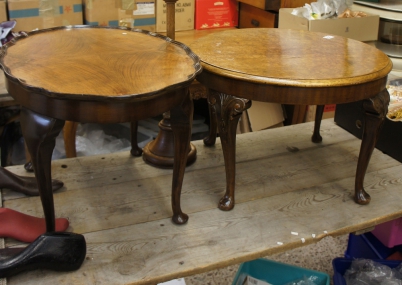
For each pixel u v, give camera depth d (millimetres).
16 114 2053
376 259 1713
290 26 2141
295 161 1691
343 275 1702
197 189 1494
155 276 1131
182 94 1109
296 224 1344
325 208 1424
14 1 2053
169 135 1603
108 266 1155
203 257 1200
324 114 2463
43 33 1360
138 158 1672
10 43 1237
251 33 1612
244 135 1881
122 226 1306
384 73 1279
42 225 1260
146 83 1025
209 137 1756
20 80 979
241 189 1504
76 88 976
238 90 1234
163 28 2375
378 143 1792
